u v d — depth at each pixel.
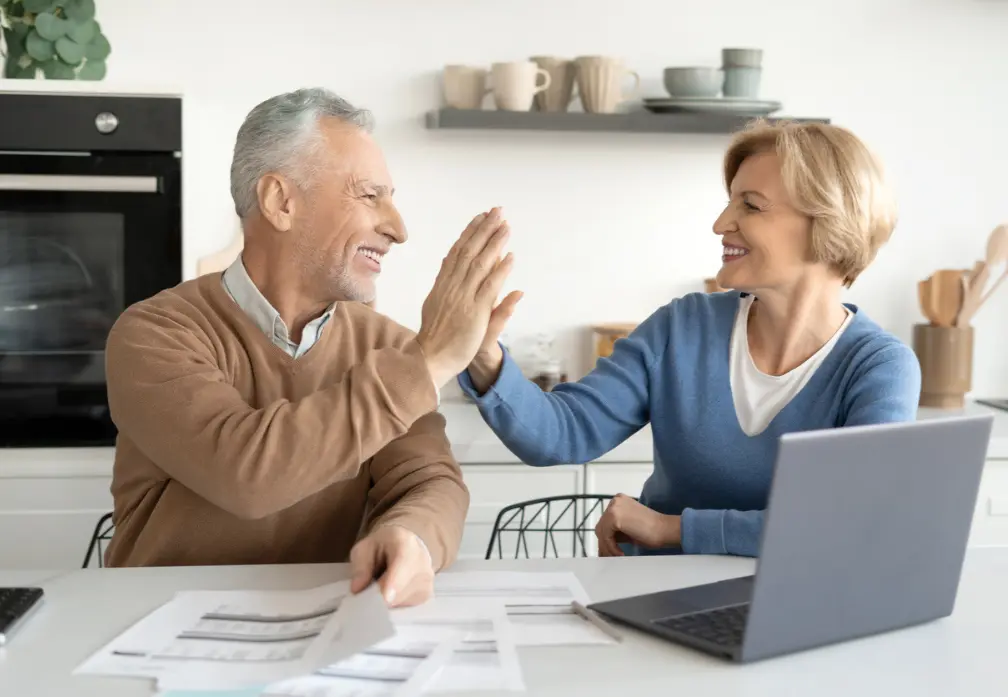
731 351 1.75
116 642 1.16
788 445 1.08
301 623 1.20
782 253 1.64
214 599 1.29
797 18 3.27
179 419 1.40
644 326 1.84
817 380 1.69
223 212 3.10
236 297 1.60
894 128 3.34
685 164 3.28
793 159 1.61
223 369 1.56
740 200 1.67
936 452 1.20
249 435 1.37
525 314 3.26
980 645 1.19
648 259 3.29
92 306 2.75
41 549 2.76
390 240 1.61
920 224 3.37
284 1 3.08
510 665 1.11
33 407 2.76
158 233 2.74
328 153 1.55
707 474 1.74
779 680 1.09
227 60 3.07
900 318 3.39
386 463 1.63
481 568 1.45
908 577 1.22
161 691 1.04
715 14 3.24
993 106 3.37
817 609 1.15
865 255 1.66
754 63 3.10
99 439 2.79
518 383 1.68
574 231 3.25
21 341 2.73
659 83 3.24
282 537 1.58
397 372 1.38
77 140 2.68
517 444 1.73
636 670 1.10
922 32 3.32
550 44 3.19
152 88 2.69
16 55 2.84
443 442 1.67
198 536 1.54
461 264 1.40
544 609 1.28
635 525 1.61
